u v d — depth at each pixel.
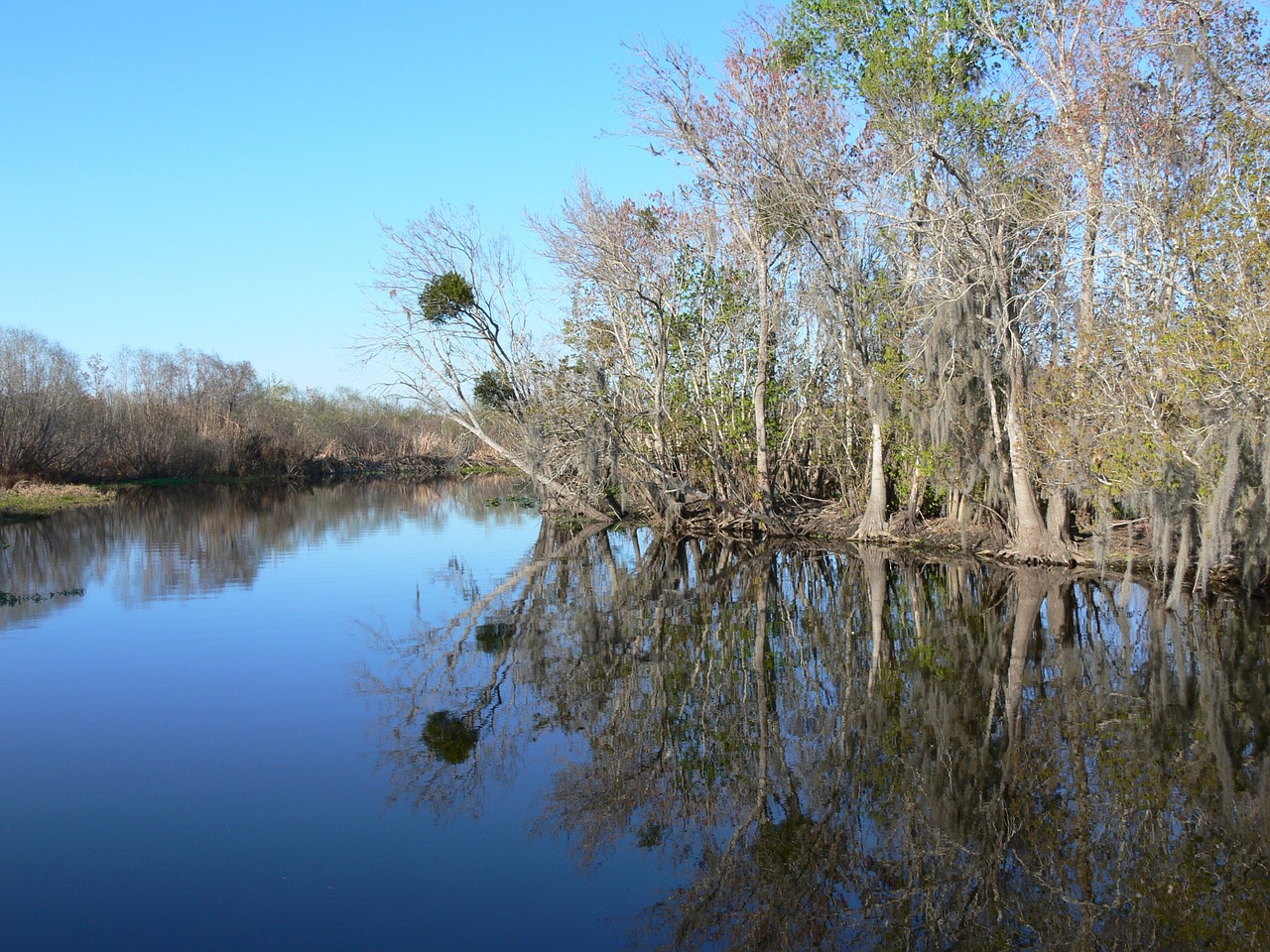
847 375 23.47
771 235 24.00
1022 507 19.00
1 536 25.41
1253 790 7.63
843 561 20.55
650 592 17.28
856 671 11.40
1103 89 16.64
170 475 53.56
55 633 13.43
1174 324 13.47
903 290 20.45
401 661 11.84
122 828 6.91
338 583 18.09
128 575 18.84
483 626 14.12
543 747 8.74
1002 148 19.02
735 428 24.75
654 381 25.03
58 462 44.25
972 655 12.05
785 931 5.71
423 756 8.45
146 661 11.73
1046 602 15.23
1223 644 12.12
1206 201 13.01
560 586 17.95
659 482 25.80
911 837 6.97
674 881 6.24
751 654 12.38
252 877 6.20
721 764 8.34
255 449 58.81
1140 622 13.46
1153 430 13.62
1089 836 6.95
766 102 21.59
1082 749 8.64
